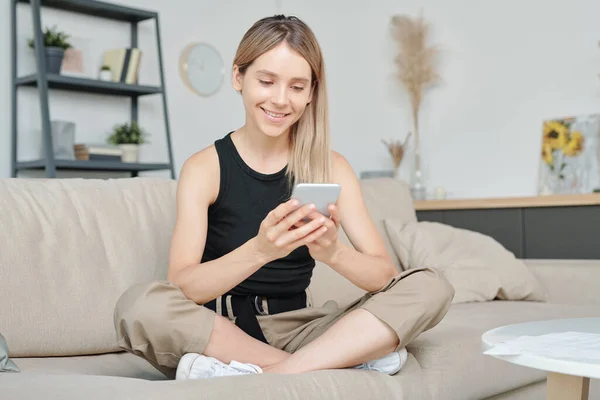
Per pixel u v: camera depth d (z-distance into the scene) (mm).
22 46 3705
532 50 4129
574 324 1304
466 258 2514
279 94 1401
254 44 1399
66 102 3844
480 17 4328
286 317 1550
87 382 1138
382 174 4395
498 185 4266
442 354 1567
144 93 4020
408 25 4473
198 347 1312
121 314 1313
